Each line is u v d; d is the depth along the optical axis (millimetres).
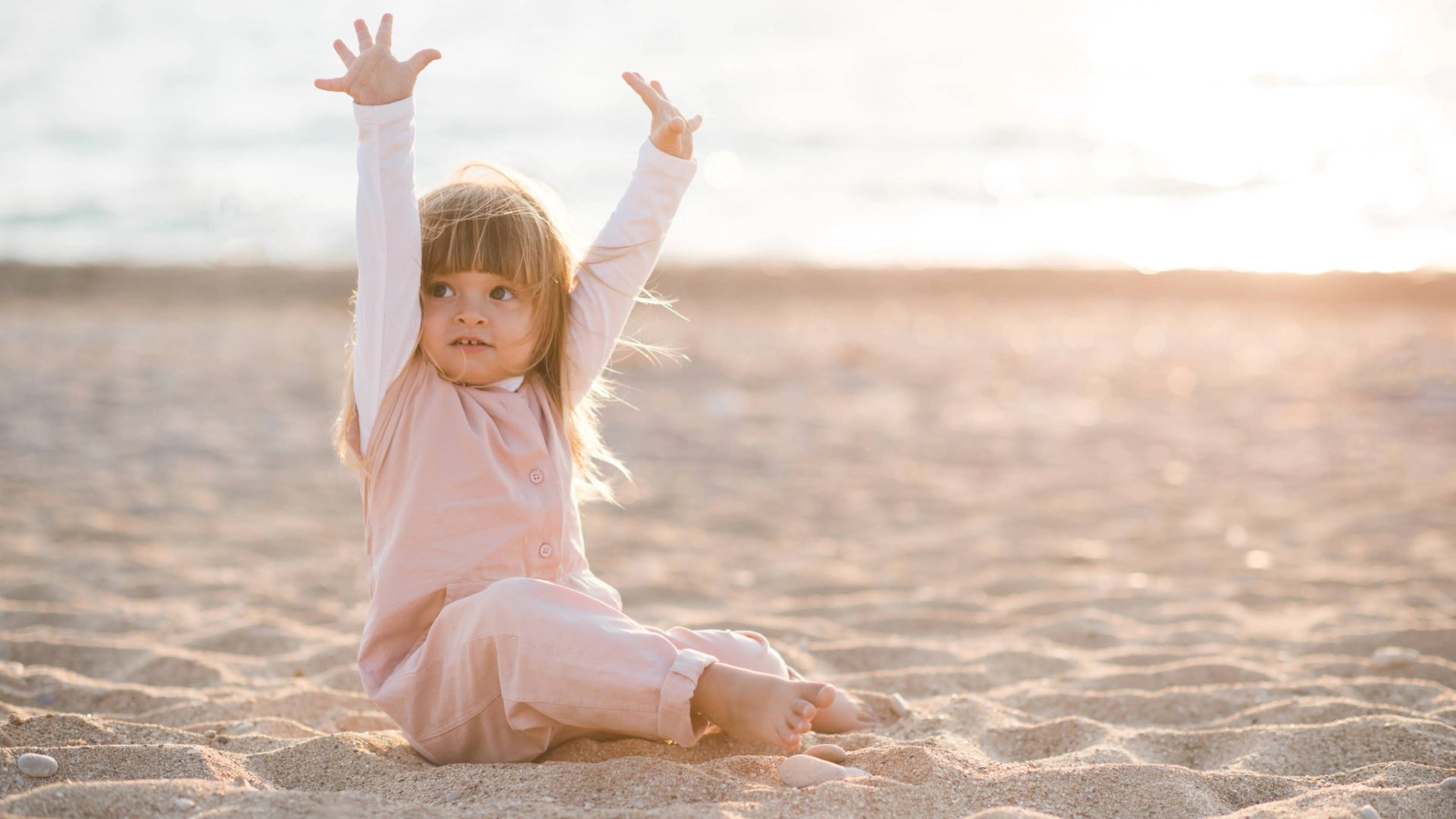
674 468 6891
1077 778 2053
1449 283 13141
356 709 2828
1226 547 5227
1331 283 13375
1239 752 2428
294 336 10914
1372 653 3430
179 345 10328
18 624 3717
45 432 7293
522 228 2250
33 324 11117
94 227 16969
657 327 11500
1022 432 7883
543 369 2375
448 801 1963
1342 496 6238
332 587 4391
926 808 1919
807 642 3512
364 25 2301
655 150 2414
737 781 2045
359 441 2277
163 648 3334
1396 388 9094
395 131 2232
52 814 1721
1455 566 4777
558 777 2018
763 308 12703
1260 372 9766
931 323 12031
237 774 2066
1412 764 2135
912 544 5289
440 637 2156
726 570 4742
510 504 2215
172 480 6293
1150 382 9469
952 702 2758
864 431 7906
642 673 2059
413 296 2207
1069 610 4094
